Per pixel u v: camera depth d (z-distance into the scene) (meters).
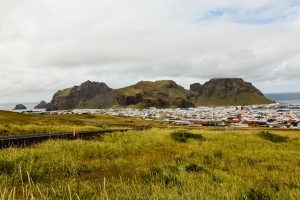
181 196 6.43
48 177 9.07
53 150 13.75
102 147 15.74
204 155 14.36
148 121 189.25
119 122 149.25
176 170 10.05
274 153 15.62
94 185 7.88
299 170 11.08
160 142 20.38
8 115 80.81
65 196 6.45
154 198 6.23
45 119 88.56
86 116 170.88
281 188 7.52
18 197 6.32
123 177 9.50
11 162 9.84
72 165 10.47
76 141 17.23
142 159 13.00
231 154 15.47
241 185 7.75
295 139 27.08
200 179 8.54
